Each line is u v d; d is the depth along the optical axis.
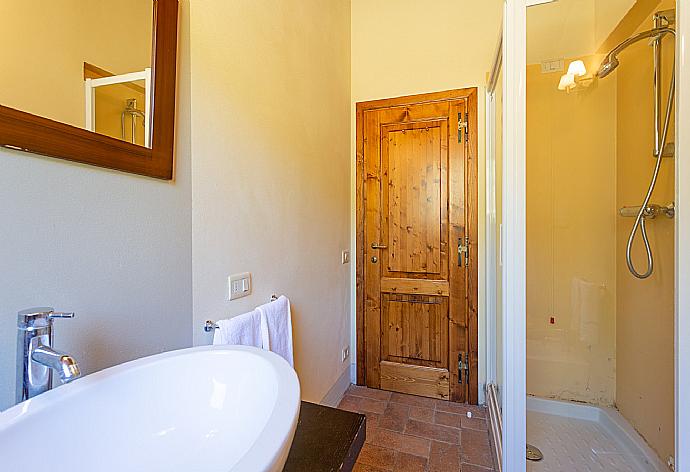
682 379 1.22
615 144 1.96
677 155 1.23
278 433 0.46
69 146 0.70
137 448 0.61
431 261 2.45
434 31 2.45
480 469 1.72
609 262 1.99
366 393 2.51
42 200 0.67
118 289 0.84
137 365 0.66
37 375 0.59
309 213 1.92
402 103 2.50
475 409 2.29
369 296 2.60
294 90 1.73
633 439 1.72
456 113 2.38
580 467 1.64
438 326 2.44
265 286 1.48
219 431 0.67
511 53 1.45
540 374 2.04
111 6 0.80
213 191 1.17
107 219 0.81
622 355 1.91
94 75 0.76
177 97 1.02
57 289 0.70
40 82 0.66
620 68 1.90
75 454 0.54
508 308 1.47
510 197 1.47
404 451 1.86
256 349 0.77
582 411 1.98
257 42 1.41
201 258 1.12
